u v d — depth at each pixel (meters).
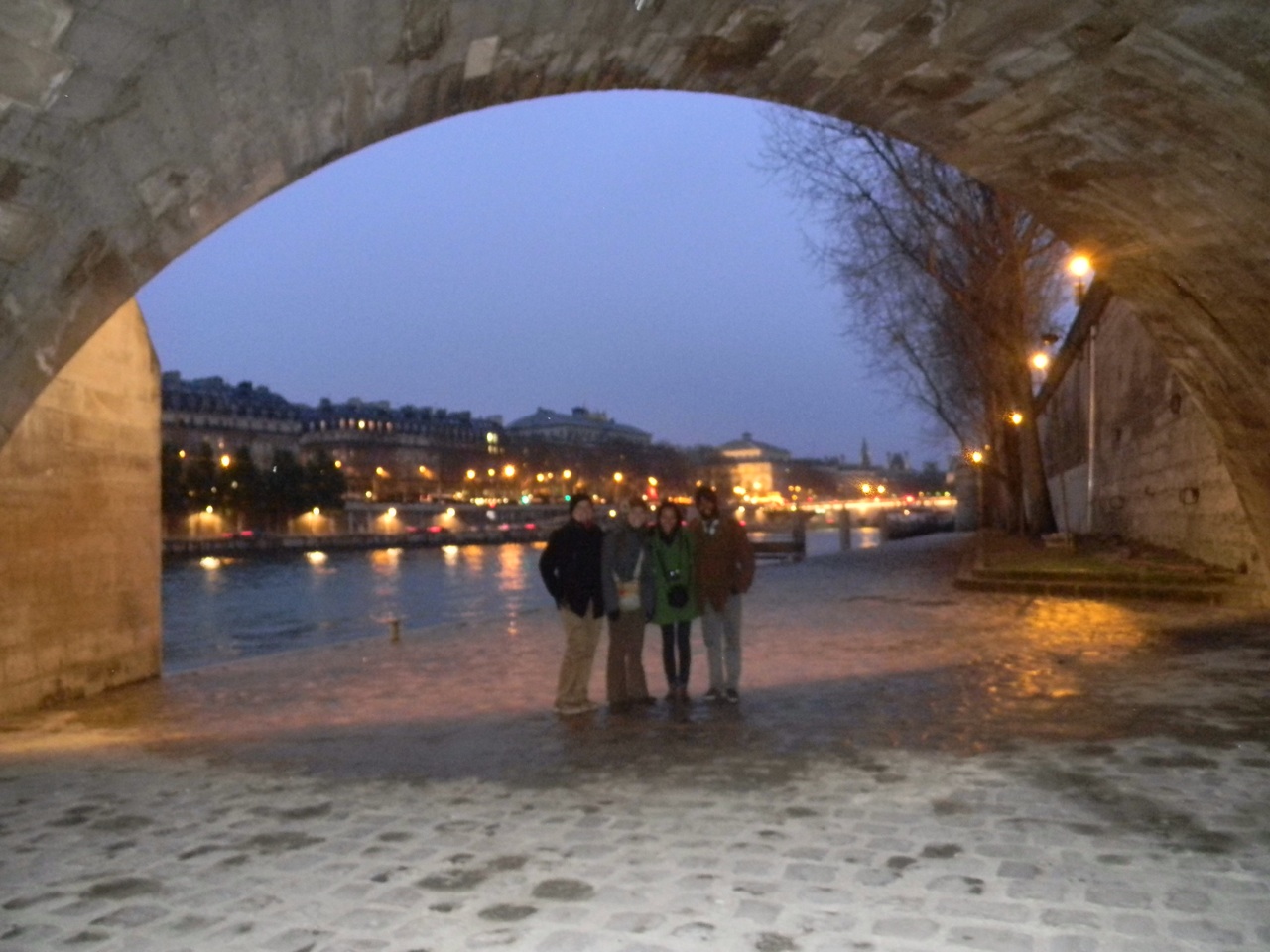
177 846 5.79
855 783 6.73
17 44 4.62
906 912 4.60
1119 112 8.88
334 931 4.55
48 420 12.20
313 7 5.64
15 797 7.02
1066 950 4.20
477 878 5.16
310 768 7.76
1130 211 10.62
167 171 6.09
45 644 12.15
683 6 7.68
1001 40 8.17
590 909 4.73
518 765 7.67
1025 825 5.75
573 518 9.74
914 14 7.92
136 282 6.91
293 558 82.62
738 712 9.45
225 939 4.49
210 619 35.88
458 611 38.22
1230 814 5.87
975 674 10.99
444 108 8.15
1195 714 8.51
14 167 5.18
